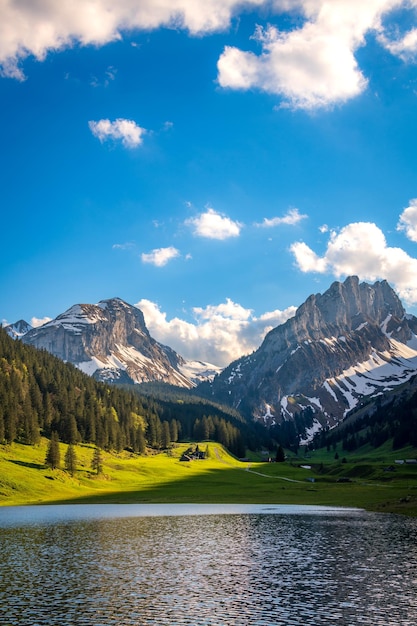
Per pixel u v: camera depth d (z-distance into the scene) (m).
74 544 77.25
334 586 50.84
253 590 49.78
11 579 54.47
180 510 131.75
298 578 54.12
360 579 53.31
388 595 47.59
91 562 63.44
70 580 54.06
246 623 40.47
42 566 60.97
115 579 54.53
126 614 42.84
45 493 168.12
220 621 41.00
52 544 77.25
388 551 68.25
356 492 162.12
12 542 79.06
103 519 111.31
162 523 103.31
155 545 76.12
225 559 65.00
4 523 104.06
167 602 46.12
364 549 69.88
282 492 173.75
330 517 109.81
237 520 107.62
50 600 46.78
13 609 44.06
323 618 41.56
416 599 46.41
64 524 102.00
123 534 87.69
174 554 68.75
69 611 43.59
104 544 77.25
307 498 156.62
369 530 87.94
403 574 55.28
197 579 54.34
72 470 194.12
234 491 180.00
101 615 42.62
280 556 66.31
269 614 42.66
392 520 102.06
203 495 170.00
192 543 77.88
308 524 98.25
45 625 40.03
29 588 50.84
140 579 54.50
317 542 76.69
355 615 42.25
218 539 81.69
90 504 152.25
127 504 151.75
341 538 79.69
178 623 40.59
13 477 173.75
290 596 47.62
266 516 114.62
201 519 110.12
